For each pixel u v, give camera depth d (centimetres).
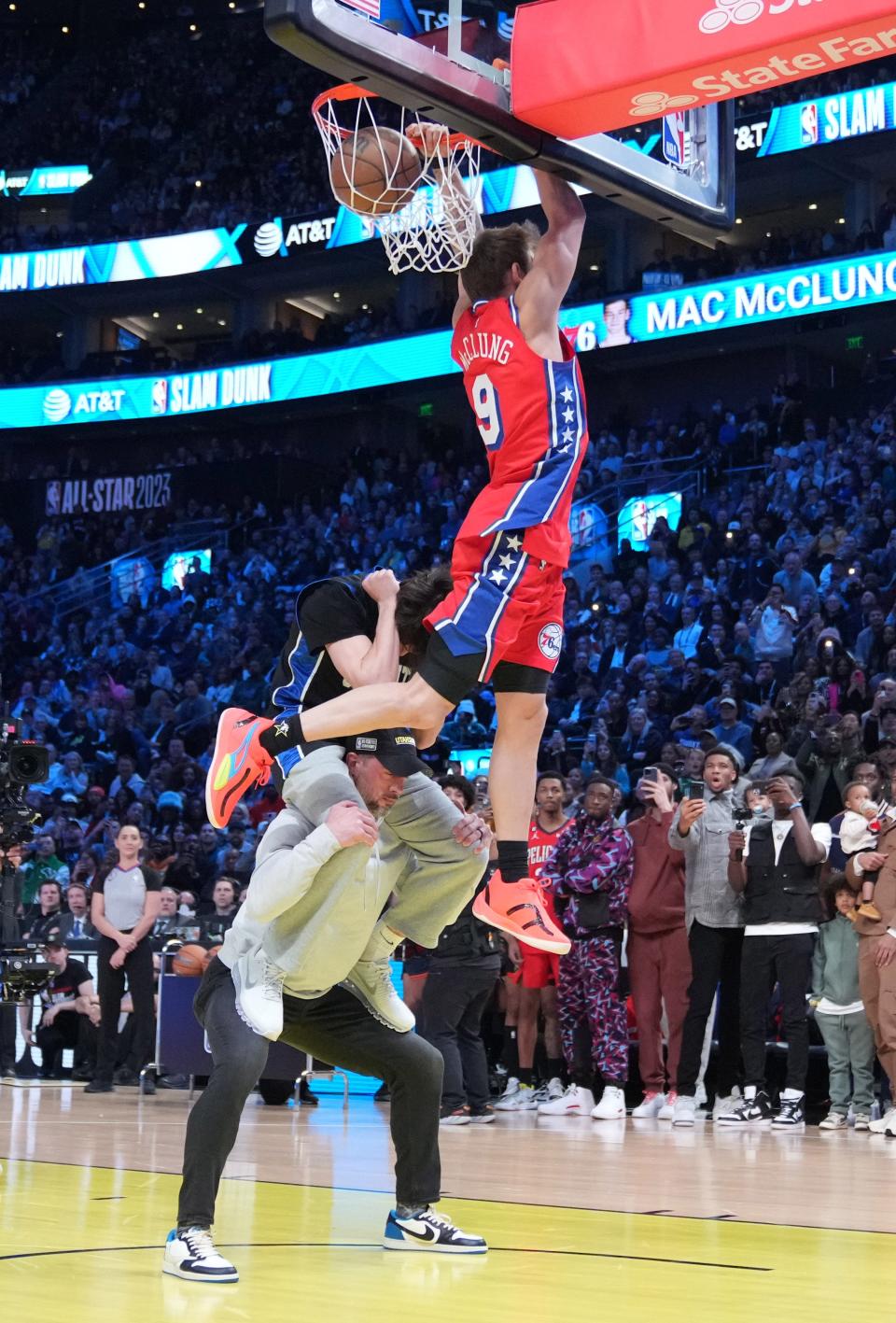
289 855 328
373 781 341
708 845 767
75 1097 902
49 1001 1074
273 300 2550
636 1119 777
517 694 337
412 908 364
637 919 795
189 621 2153
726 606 1642
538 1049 909
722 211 399
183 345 2778
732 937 801
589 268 2395
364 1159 563
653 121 380
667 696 1518
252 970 342
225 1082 331
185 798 1692
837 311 1916
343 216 2300
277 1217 412
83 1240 366
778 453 1814
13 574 2391
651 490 1928
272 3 305
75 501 2464
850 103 1891
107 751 1939
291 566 2161
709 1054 843
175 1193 452
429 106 333
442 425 2405
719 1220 416
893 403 1775
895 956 691
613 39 333
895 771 819
